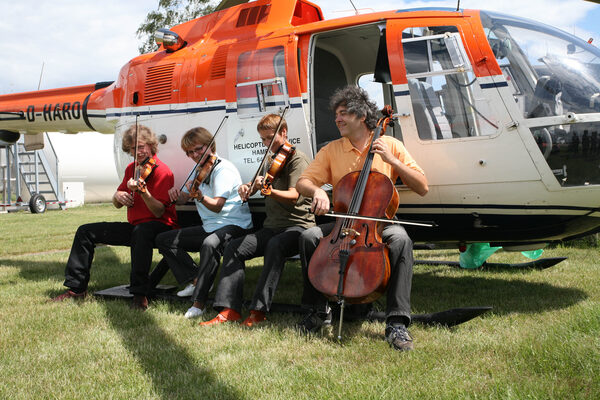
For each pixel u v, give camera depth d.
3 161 14.45
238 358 2.34
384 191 2.54
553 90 2.94
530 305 3.05
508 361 2.13
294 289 3.87
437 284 3.85
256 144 3.58
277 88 3.49
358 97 2.76
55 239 7.54
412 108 3.15
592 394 1.79
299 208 3.04
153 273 3.67
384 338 2.56
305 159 3.06
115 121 4.34
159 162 3.57
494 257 4.95
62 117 4.87
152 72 4.06
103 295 3.57
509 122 2.95
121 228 3.59
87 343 2.60
